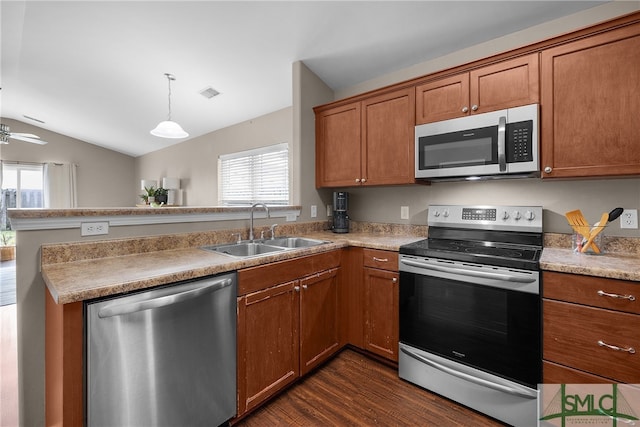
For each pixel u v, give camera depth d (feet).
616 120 4.90
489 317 5.28
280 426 5.06
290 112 11.94
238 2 6.52
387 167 7.66
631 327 4.10
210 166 16.11
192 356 4.38
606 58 4.97
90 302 3.47
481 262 5.34
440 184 7.95
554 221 6.37
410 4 6.34
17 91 12.66
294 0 6.40
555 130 5.43
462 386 5.54
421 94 7.08
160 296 4.02
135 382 3.83
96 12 6.98
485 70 6.16
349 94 9.87
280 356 5.72
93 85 11.32
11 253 19.21
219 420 4.75
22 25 7.52
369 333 7.02
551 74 5.45
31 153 19.71
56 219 4.67
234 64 8.99
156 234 5.88
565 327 4.61
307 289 6.30
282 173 12.17
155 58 8.95
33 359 4.53
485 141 6.10
